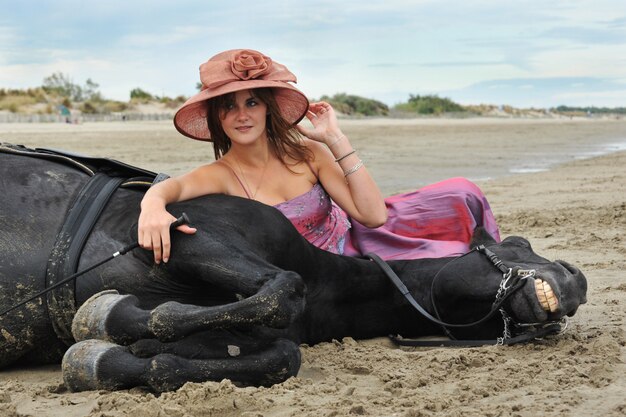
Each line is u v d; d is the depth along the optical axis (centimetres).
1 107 6419
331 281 570
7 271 517
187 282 520
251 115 567
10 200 535
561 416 427
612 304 668
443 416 433
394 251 642
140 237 504
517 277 535
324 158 608
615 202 1300
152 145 2878
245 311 464
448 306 572
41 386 509
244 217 528
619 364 507
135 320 479
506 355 535
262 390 471
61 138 3300
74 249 520
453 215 659
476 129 5194
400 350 561
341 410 439
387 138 3731
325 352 556
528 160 2422
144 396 467
